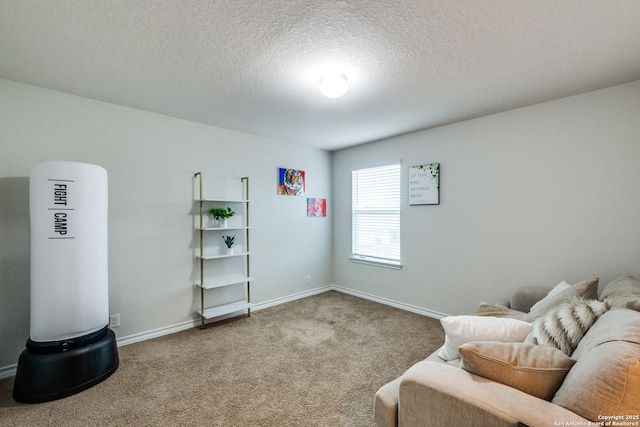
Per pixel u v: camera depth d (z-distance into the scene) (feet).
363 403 6.06
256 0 4.41
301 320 10.91
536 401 3.15
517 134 9.00
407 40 5.49
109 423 5.51
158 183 9.57
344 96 8.11
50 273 6.37
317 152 14.76
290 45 5.67
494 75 6.86
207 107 8.99
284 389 6.55
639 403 2.65
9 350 7.13
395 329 10.00
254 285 12.25
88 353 6.59
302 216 14.07
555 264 8.32
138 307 9.12
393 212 12.73
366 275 13.79
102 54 5.95
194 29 5.15
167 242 9.75
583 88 7.54
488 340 4.56
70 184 6.53
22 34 5.21
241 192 11.79
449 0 4.40
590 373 2.97
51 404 6.02
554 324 4.42
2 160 7.04
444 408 3.46
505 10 4.63
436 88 7.59
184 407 5.94
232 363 7.70
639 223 7.04
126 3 4.45
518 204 9.00
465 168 10.19
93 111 8.34
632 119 7.13
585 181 7.80
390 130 11.44
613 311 4.03
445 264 10.82
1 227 7.04
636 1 4.39
